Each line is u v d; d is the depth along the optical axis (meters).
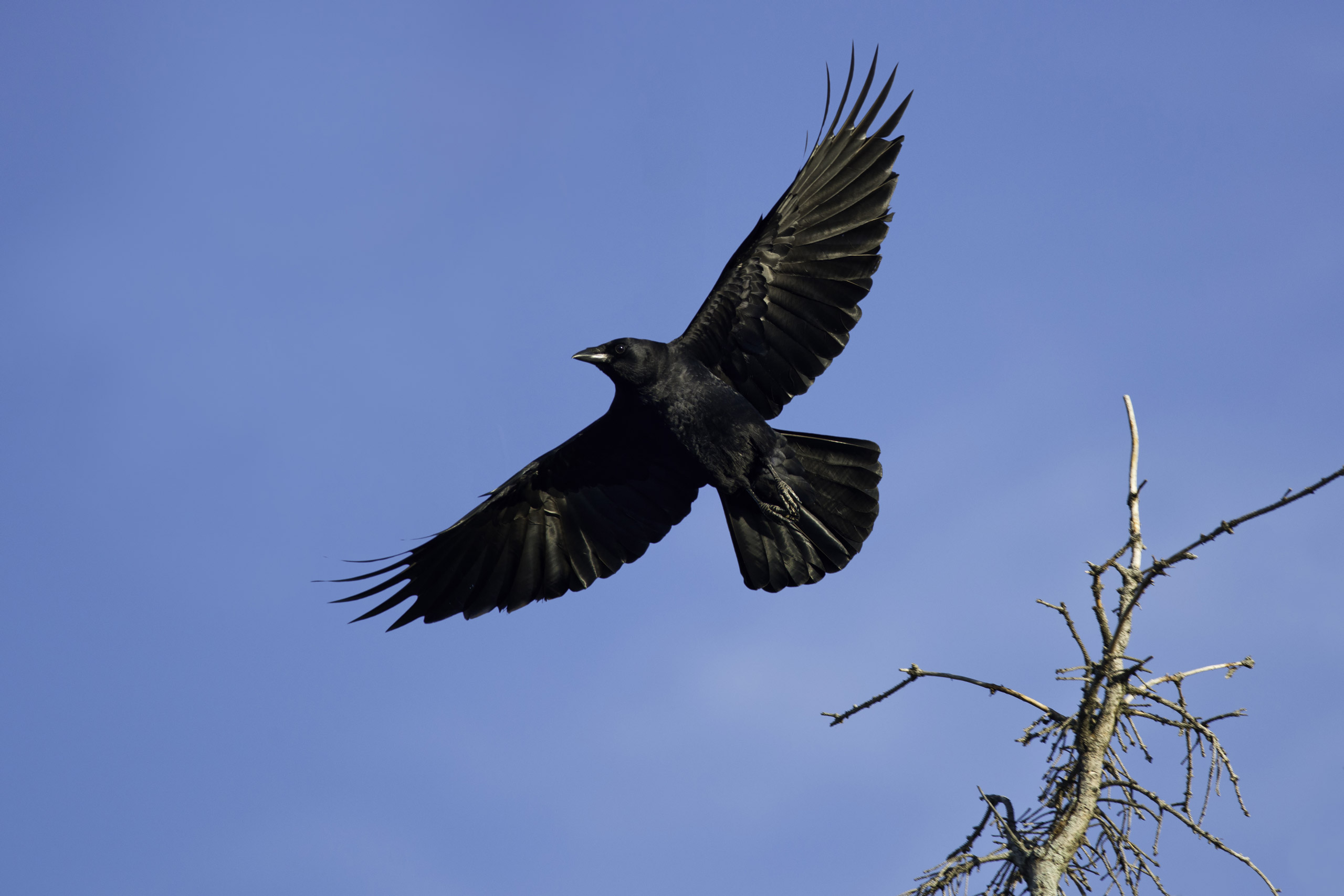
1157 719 7.76
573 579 13.88
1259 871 7.39
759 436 12.25
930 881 7.64
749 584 13.21
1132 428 8.46
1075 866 7.62
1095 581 8.01
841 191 12.14
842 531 12.69
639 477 13.61
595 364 12.05
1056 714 7.82
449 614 13.77
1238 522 7.27
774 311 12.26
